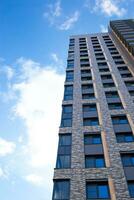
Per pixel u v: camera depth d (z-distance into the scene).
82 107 38.28
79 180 25.50
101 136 31.62
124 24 73.38
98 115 35.94
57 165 27.62
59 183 25.52
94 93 42.19
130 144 29.81
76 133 32.44
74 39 73.19
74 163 27.58
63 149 29.97
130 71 49.12
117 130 32.62
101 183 25.31
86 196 24.00
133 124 33.22
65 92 43.22
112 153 28.56
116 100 39.66
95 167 27.06
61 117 36.06
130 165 27.00
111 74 48.47
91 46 65.62
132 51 49.31
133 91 42.19
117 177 25.38
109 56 57.50
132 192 23.83
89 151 29.47
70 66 53.75
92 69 51.28
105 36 74.31
